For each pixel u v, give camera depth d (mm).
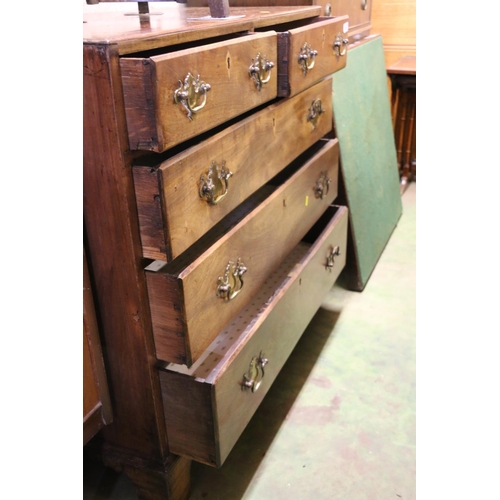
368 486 1069
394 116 2729
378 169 2127
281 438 1199
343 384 1373
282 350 1197
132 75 660
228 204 921
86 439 903
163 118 678
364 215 1901
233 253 946
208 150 823
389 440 1188
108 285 825
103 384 913
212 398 853
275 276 1401
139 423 935
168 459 960
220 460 915
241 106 900
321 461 1135
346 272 1831
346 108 1834
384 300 1780
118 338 867
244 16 1022
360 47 2090
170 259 763
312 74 1199
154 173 714
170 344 842
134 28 784
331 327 1629
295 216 1263
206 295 861
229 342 1104
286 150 1178
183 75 707
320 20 1373
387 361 1463
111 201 748
